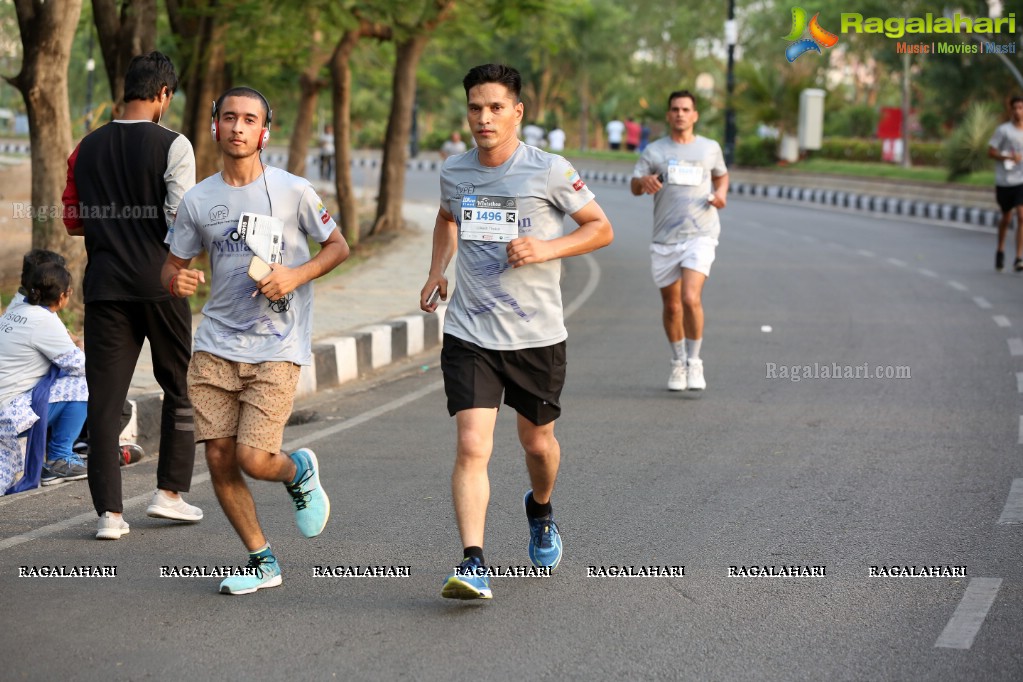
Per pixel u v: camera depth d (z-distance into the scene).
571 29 73.25
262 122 6.81
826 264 25.36
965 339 16.27
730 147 52.81
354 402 13.09
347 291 19.97
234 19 20.12
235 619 6.64
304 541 8.05
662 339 16.86
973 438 10.95
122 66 17.81
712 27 86.69
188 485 8.42
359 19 22.33
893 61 55.78
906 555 7.72
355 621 6.60
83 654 6.15
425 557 7.72
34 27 14.45
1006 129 23.06
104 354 8.07
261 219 6.80
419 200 44.12
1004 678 5.81
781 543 7.99
